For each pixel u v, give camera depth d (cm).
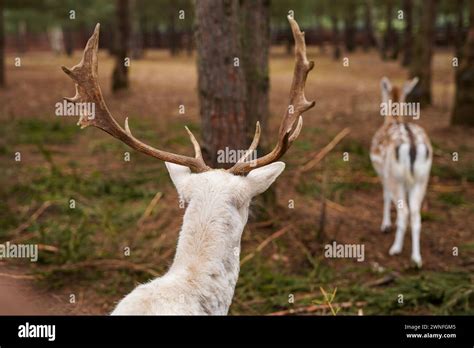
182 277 300
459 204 852
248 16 712
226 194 321
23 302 374
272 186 749
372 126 1295
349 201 866
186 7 3419
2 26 1906
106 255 662
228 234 314
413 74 1527
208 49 662
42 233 682
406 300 576
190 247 309
